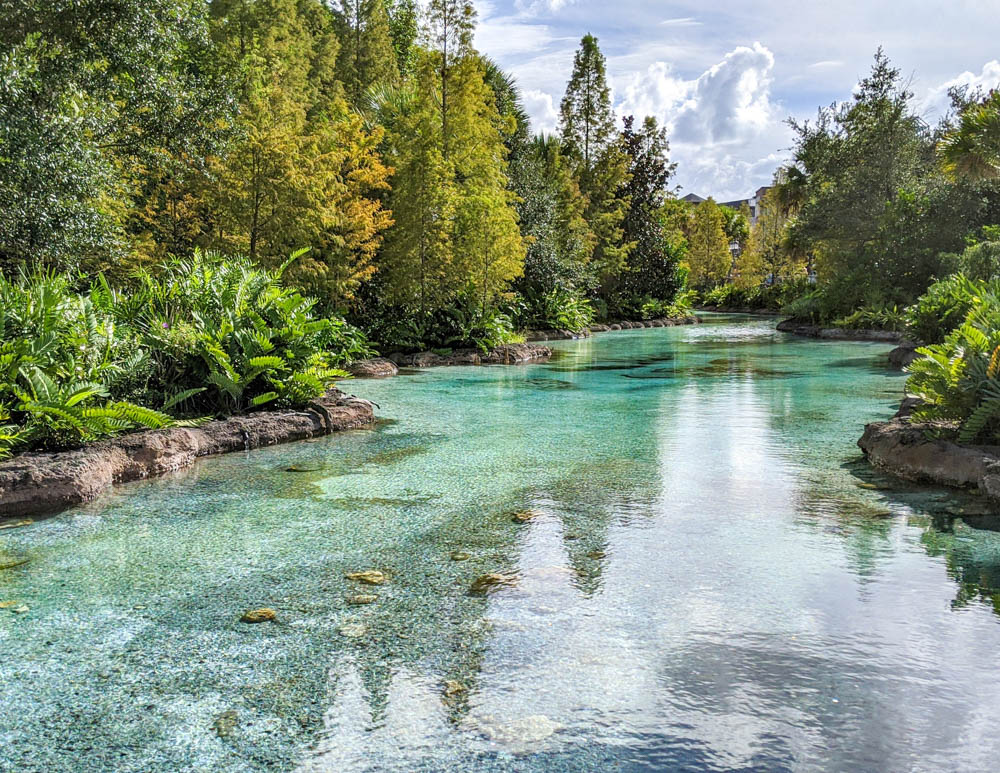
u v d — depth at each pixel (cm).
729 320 3800
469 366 1652
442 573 416
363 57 3500
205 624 353
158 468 652
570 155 3659
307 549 458
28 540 477
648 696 285
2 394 631
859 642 328
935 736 257
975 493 572
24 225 1012
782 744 254
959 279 1608
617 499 565
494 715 273
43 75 1087
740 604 369
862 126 2869
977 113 1424
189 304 892
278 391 862
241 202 1481
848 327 2517
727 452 734
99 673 307
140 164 1368
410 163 1788
